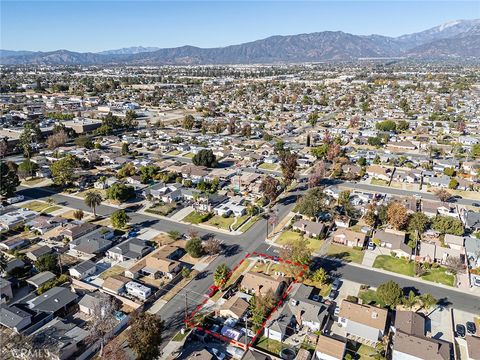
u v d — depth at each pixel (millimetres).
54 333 62562
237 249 94062
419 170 151375
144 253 91188
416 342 59781
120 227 101750
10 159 164875
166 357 60125
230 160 170125
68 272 83938
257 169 157500
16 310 67312
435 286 78750
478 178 142625
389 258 89625
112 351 57719
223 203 120500
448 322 68000
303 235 100688
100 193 129625
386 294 70250
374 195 125312
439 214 109500
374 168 148875
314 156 170875
